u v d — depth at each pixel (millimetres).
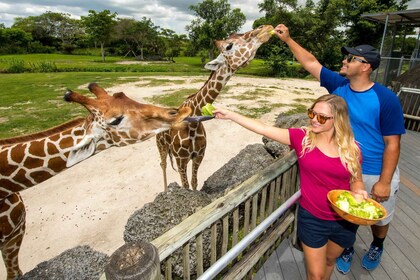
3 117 10055
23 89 15398
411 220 3141
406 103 6137
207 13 32156
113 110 1942
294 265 2697
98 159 7184
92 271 2635
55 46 66125
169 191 3436
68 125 2100
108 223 4793
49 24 66062
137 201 5430
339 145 1846
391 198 2279
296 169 2969
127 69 27531
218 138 8508
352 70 2084
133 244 1400
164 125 2066
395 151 2049
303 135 1983
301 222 2059
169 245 1600
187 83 17109
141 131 2031
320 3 26703
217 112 2119
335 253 2115
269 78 22500
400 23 10680
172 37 51500
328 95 1891
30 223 4828
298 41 27234
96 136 2018
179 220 3041
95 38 41781
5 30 57156
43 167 2021
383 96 2033
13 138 2049
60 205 5328
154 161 7082
